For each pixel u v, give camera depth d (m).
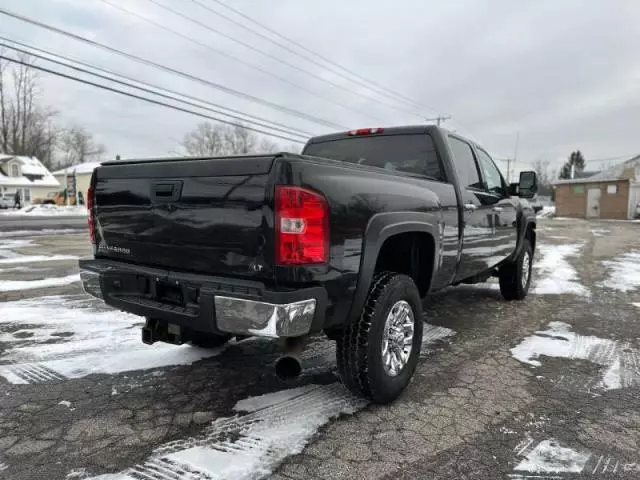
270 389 3.30
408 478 2.29
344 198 2.59
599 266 9.58
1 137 58.19
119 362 3.78
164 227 2.84
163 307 2.76
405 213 3.07
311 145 4.84
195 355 3.95
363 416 2.92
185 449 2.53
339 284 2.58
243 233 2.48
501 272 6.01
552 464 2.42
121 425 2.78
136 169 2.99
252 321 2.37
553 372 3.66
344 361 2.92
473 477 2.30
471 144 4.72
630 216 34.50
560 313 5.52
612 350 4.18
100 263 3.22
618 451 2.54
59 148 78.38
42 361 3.78
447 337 4.56
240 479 2.26
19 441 2.60
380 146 4.40
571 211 37.72
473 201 4.28
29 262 9.23
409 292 3.18
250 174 2.45
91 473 2.30
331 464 2.40
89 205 3.38
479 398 3.19
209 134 56.94
